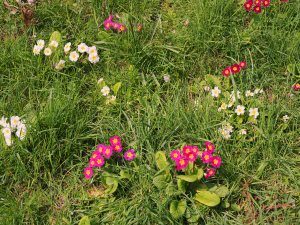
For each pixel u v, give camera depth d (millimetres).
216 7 1150
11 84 1036
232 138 971
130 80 1056
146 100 1020
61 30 1155
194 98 1067
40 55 1081
